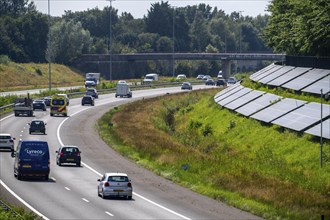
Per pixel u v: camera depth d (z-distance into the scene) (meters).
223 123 161.62
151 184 103.00
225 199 88.88
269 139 130.88
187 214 80.44
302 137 123.38
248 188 92.38
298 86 155.75
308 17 168.25
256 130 140.12
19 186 100.25
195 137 156.00
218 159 120.56
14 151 130.00
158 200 90.06
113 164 124.31
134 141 147.88
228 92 197.38
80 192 96.50
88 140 157.75
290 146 121.69
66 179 108.12
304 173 105.81
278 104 149.38
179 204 87.19
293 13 189.38
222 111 174.25
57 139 158.50
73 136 164.25
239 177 101.31
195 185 100.06
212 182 99.69
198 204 87.12
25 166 105.69
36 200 89.12
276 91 163.12
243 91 183.62
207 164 114.56
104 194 90.25
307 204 83.12
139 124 182.38
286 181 98.75
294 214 77.69
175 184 103.31
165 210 82.94
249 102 165.88
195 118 186.88
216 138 149.25
